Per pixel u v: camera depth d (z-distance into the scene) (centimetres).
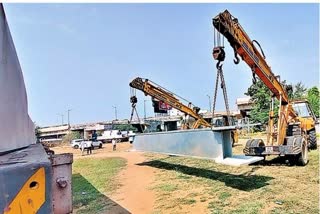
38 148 214
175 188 661
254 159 530
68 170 143
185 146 619
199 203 532
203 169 867
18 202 103
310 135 1066
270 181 640
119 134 3444
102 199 625
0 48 162
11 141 174
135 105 1092
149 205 555
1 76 160
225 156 505
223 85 516
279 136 800
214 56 514
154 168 985
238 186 621
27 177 106
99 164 1248
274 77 779
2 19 171
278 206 477
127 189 705
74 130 4803
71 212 140
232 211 471
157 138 808
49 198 109
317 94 3219
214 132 516
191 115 1266
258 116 2762
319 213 436
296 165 806
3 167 103
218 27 522
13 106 187
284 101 835
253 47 657
